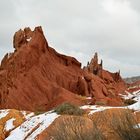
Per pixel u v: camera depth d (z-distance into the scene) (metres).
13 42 83.75
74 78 80.75
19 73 69.06
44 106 62.25
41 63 76.56
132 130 9.74
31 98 65.31
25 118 34.41
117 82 125.38
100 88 79.69
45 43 83.31
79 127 10.30
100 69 113.44
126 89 121.62
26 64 72.12
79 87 77.50
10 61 70.56
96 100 56.75
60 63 86.06
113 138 10.39
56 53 87.81
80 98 61.78
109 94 80.12
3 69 74.19
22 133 28.11
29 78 69.75
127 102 59.84
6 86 63.84
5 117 34.34
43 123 27.34
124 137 9.74
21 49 74.06
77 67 89.19
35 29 82.44
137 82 139.38
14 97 62.56
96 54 116.69
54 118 27.23
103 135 10.12
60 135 9.84
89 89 76.94
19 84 66.38
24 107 61.72
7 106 59.81
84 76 82.19
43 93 67.69
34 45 77.88
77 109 28.64
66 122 10.58
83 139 9.63
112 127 10.44
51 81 74.44
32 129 27.64
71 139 9.65
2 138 30.14
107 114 12.93
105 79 110.69
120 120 10.16
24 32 84.12
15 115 34.50
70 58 89.44
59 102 59.28
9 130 31.39
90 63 115.25
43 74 74.69
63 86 76.62
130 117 10.12
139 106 24.36
